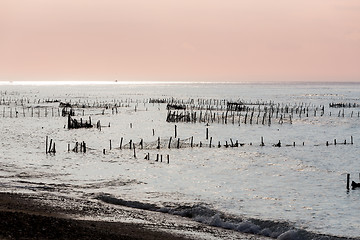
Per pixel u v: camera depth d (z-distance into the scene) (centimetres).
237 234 3025
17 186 4091
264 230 3133
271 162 6138
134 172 5209
